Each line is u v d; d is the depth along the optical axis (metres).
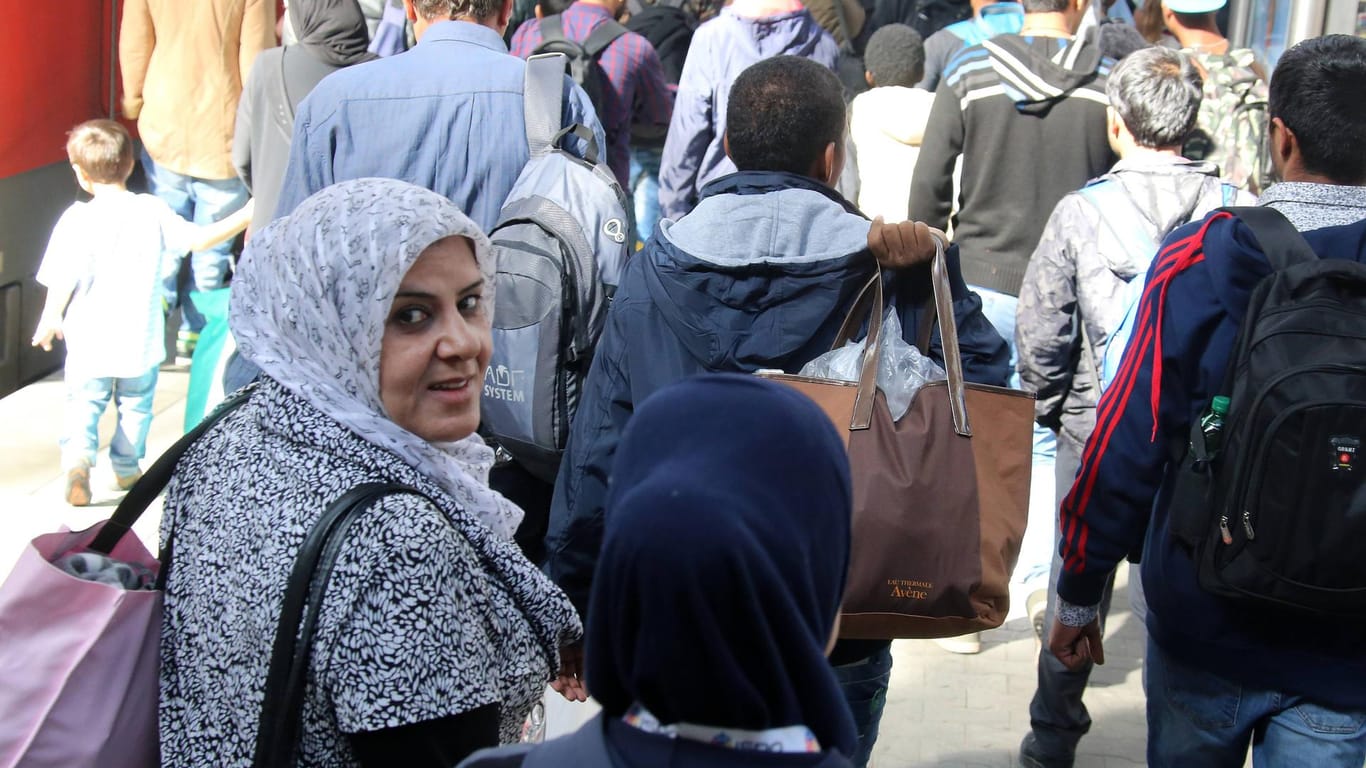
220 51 7.01
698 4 7.63
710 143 5.84
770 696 1.12
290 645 1.62
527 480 3.41
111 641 1.77
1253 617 2.42
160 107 7.05
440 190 3.46
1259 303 2.34
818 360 2.53
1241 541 2.30
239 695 1.67
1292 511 2.24
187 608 1.76
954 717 4.02
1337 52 2.51
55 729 1.75
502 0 3.61
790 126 2.67
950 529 2.40
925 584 2.40
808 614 1.14
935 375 2.51
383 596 1.62
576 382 3.19
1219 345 2.42
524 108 3.45
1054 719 3.68
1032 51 4.42
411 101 3.44
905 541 2.38
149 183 7.39
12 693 1.75
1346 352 2.24
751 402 1.18
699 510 1.08
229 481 1.79
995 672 4.28
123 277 5.23
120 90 7.90
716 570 1.07
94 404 5.29
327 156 3.49
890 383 2.47
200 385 4.10
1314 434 2.21
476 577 1.71
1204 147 4.44
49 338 5.27
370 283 1.80
